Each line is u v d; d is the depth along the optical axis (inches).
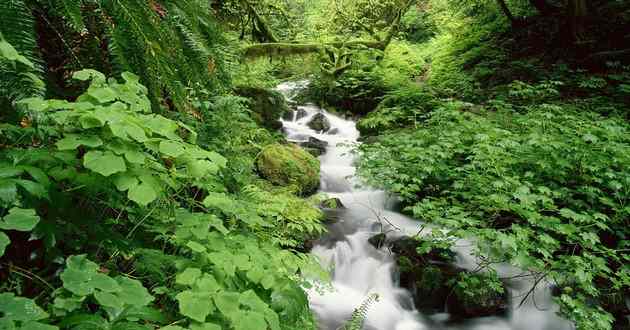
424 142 185.9
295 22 483.5
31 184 36.3
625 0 319.6
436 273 142.3
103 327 34.3
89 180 41.8
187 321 43.5
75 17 44.0
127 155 40.4
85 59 56.1
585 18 311.7
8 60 40.0
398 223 187.6
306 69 399.2
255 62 300.8
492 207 140.8
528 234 125.1
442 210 145.9
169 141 43.6
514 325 133.5
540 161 147.5
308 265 64.9
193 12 62.2
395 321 135.6
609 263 134.0
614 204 131.6
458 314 134.9
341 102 387.5
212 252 46.5
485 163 152.3
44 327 29.4
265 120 299.7
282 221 108.3
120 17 49.4
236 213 64.6
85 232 44.9
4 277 42.8
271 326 39.2
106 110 41.0
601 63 284.2
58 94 55.7
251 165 145.3
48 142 45.4
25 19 41.3
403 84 367.2
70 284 34.9
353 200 212.7
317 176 219.8
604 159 142.8
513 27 379.6
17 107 40.9
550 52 326.0
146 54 52.4
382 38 442.9
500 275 147.5
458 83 329.1
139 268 49.3
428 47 488.1
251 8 276.2
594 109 221.8
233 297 40.2
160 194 42.6
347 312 136.2
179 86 58.1
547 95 251.4
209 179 74.0
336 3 468.4
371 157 180.9
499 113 224.4
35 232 38.4
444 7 503.2
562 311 118.2
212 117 124.6
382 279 150.8
